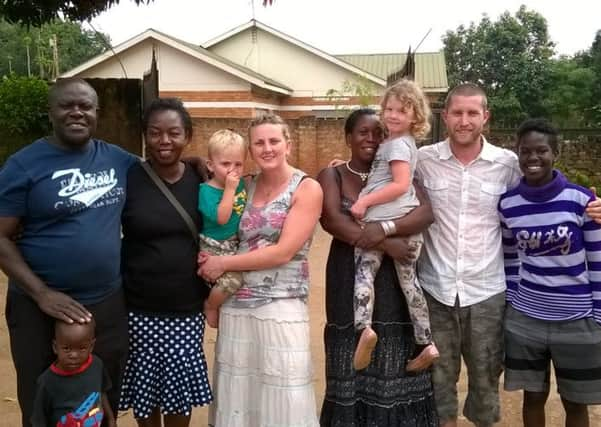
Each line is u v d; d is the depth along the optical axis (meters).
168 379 3.09
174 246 2.99
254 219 3.00
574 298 3.07
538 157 2.98
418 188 3.23
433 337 3.34
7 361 4.77
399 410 3.17
